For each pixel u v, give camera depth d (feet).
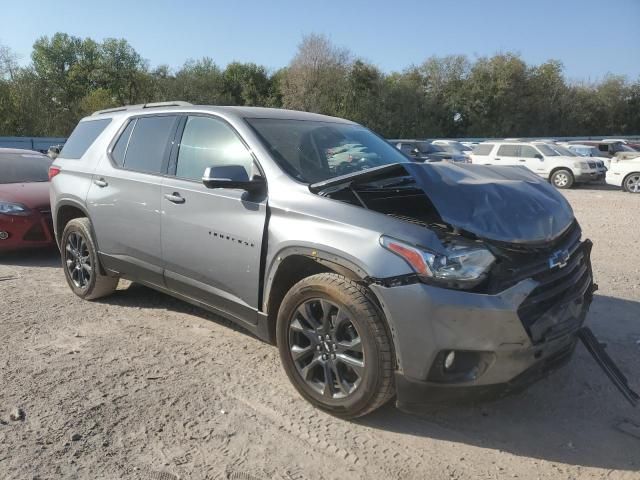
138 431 10.48
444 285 9.45
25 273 21.83
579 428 10.80
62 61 186.39
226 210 12.57
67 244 18.15
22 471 9.21
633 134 217.56
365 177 11.07
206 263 13.11
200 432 10.48
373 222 10.28
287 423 10.82
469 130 196.85
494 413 11.33
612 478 9.28
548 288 10.19
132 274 15.76
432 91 196.24
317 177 12.46
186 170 13.97
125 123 16.51
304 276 11.98
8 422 10.69
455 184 10.69
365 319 10.02
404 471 9.43
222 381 12.51
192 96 188.03
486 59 195.62
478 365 9.61
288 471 9.39
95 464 9.46
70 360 13.50
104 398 11.66
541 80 202.08
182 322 16.15
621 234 30.78
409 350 9.65
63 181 17.84
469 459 9.78
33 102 141.49
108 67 189.57
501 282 9.57
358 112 180.04
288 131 13.57
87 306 17.49
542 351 9.89
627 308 17.54
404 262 9.68
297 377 11.45
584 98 210.79
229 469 9.41
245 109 14.26
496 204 10.52
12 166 27.66
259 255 11.85
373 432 10.59
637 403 11.68
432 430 10.69
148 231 14.62
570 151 71.41
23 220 23.41
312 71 175.63
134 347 14.33
